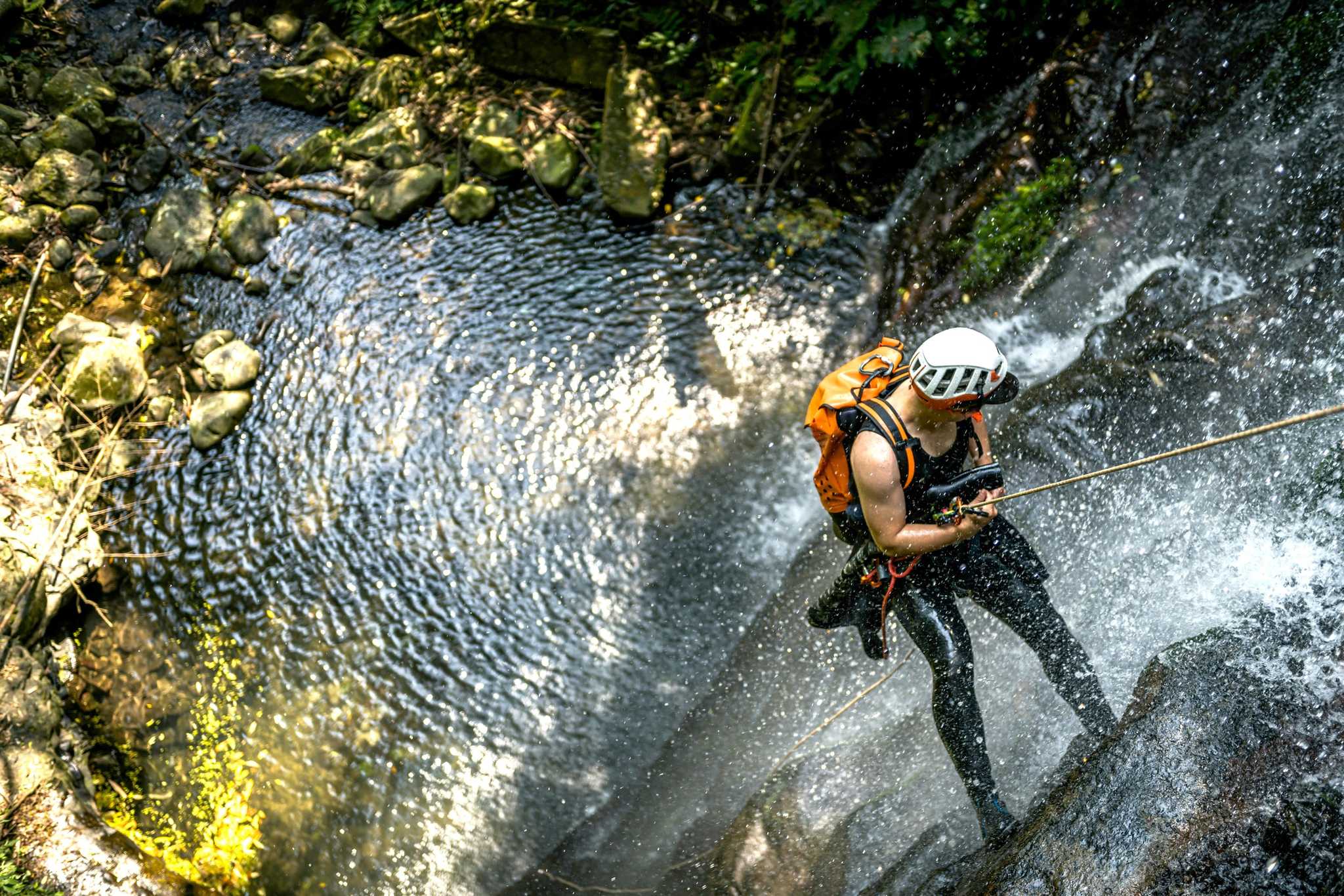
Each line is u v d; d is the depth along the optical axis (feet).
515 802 13.37
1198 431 13.08
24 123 20.38
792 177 18.90
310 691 14.46
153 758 14.17
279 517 16.07
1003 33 18.40
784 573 14.98
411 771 13.70
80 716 14.39
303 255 18.95
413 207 19.35
